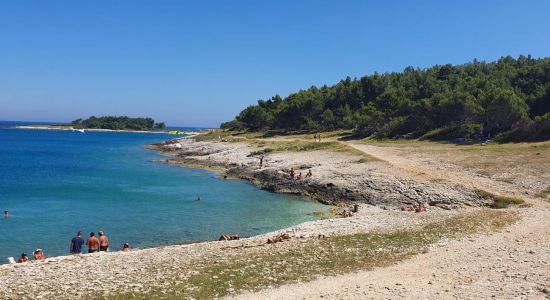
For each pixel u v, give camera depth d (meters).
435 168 60.81
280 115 163.88
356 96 165.38
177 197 56.59
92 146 165.62
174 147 139.88
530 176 51.72
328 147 89.00
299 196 57.84
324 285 18.39
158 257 25.34
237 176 75.94
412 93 136.38
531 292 15.86
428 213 40.12
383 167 62.47
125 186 65.38
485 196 45.28
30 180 71.12
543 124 82.06
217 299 16.80
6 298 17.20
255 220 44.12
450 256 22.73
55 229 39.72
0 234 37.78
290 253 24.47
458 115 104.75
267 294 17.33
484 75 146.62
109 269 22.28
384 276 19.55
